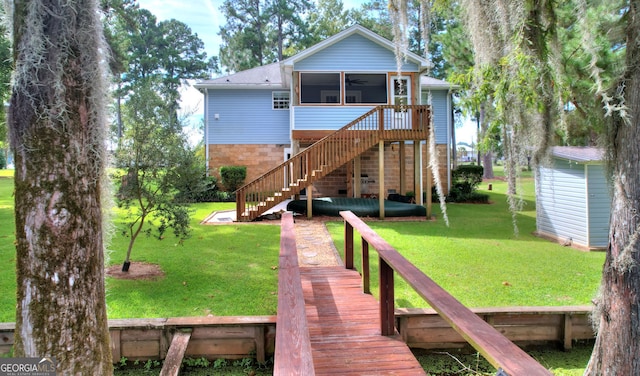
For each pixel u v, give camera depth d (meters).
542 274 5.45
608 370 2.23
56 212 1.75
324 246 7.30
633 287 2.12
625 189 2.16
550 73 2.99
